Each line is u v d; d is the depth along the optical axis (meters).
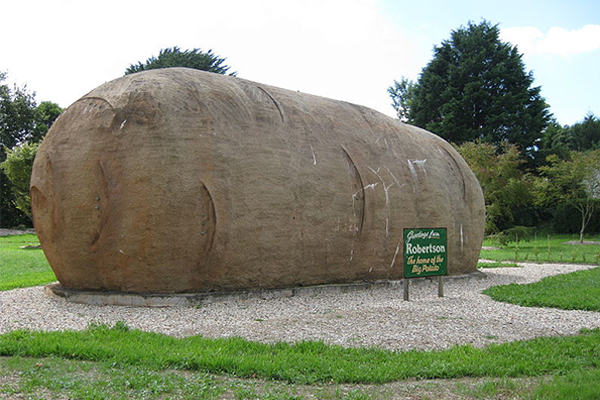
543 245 29.86
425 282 12.47
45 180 9.52
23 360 5.82
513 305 9.85
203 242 9.11
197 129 9.27
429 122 40.41
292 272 10.16
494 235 28.95
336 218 10.73
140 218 8.83
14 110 44.66
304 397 4.86
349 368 5.58
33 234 36.44
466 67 37.97
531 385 5.31
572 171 31.56
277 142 10.12
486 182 31.00
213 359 5.66
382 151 12.15
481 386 5.18
